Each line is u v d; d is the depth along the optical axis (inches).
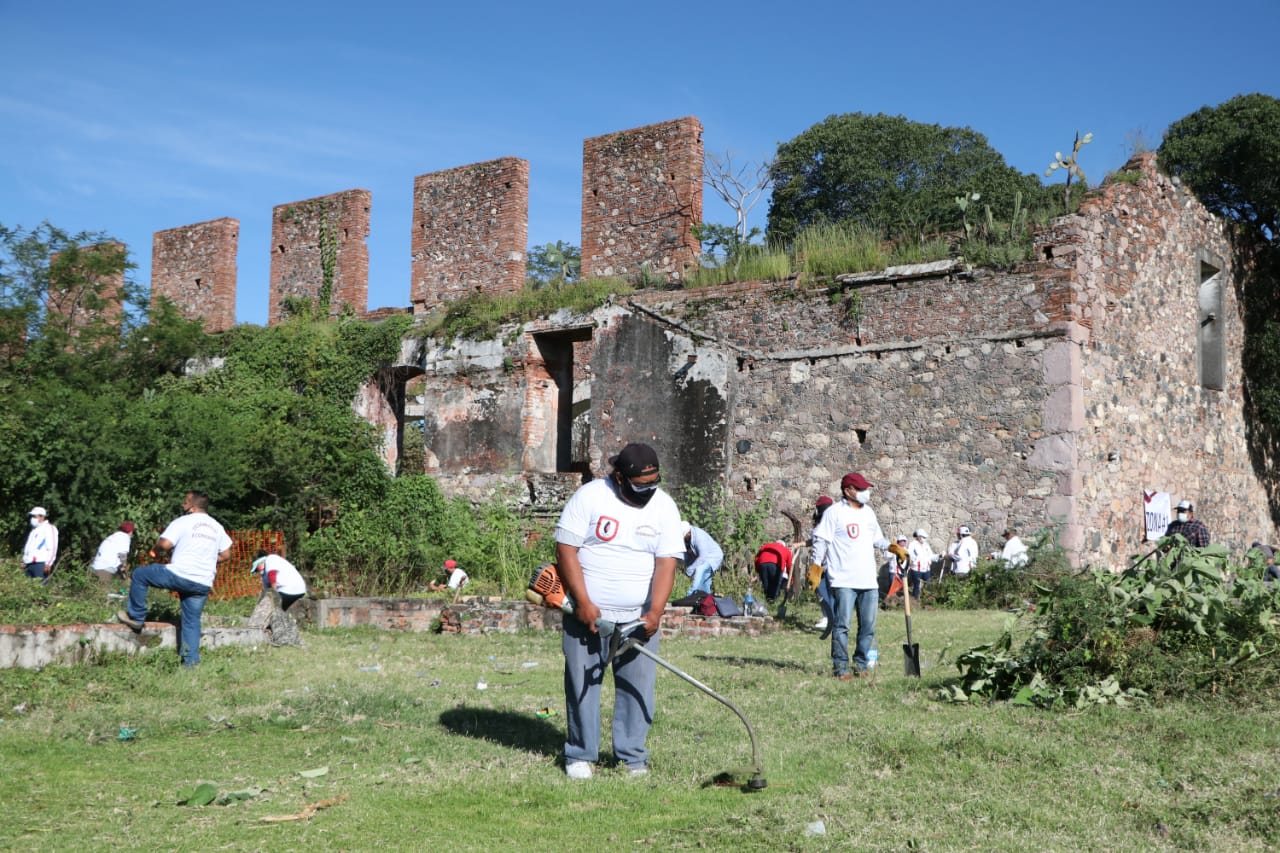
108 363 932.6
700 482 735.1
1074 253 639.1
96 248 956.0
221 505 765.3
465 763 225.0
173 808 191.9
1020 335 645.9
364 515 761.0
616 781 207.3
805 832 173.2
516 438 822.5
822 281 716.0
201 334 975.6
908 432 673.6
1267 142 929.5
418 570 693.3
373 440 834.2
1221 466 803.4
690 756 224.1
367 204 986.7
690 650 409.1
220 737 254.8
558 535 217.6
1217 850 164.1
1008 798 189.6
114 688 308.3
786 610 563.5
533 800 195.3
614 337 783.7
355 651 420.8
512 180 890.1
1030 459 634.8
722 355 737.0
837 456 694.5
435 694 309.6
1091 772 205.0
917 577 636.7
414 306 940.6
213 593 661.3
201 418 767.1
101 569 578.6
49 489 689.0
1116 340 678.5
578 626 216.4
